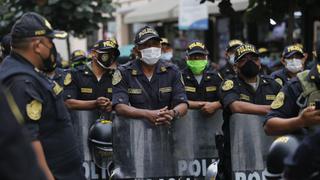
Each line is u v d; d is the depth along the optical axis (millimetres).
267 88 7426
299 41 13805
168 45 12570
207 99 9070
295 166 3861
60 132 5480
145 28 7566
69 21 14914
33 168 3164
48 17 14492
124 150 7371
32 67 5375
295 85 5578
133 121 7316
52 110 5402
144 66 7637
